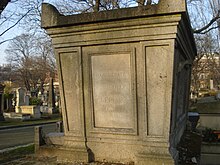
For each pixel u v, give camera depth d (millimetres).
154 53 5289
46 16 6074
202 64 45219
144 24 5266
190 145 6965
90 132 5973
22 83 62500
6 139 14570
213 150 7070
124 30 5508
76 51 6039
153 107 5340
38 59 53938
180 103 7676
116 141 5730
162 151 5203
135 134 5551
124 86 5719
